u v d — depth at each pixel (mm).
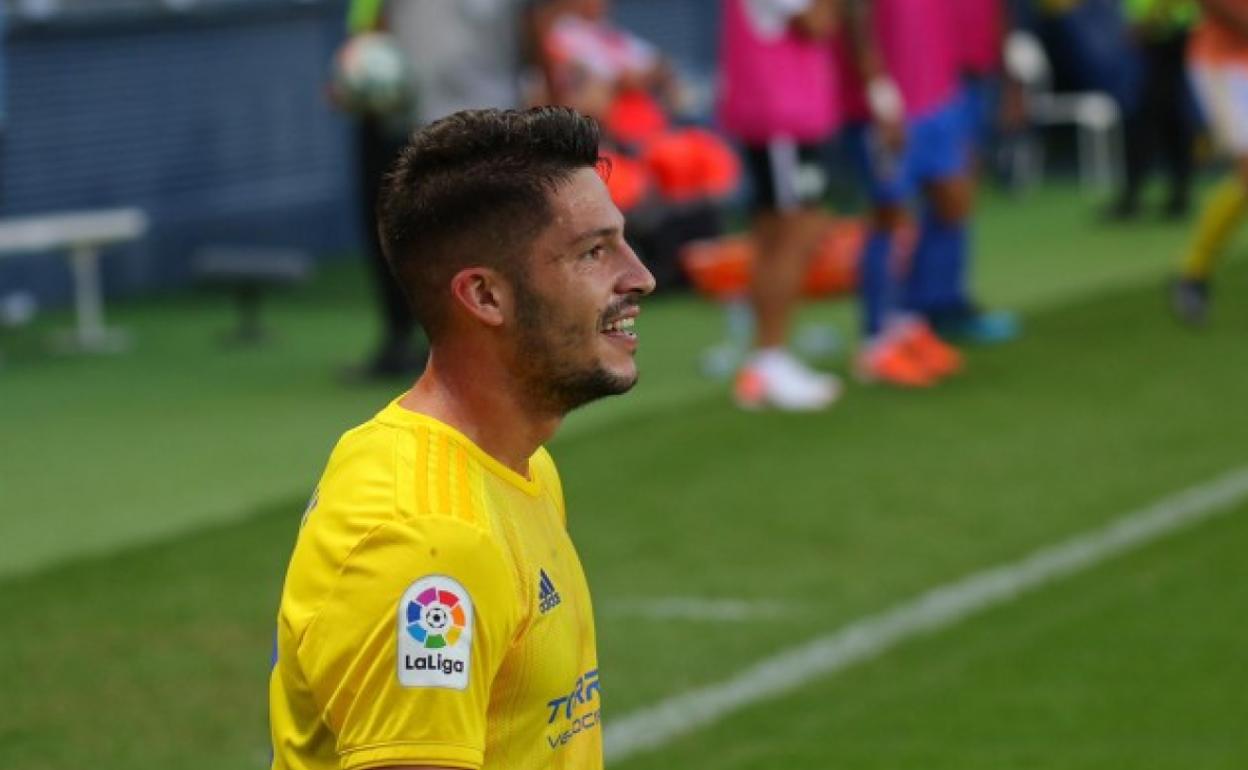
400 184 7309
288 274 34344
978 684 17188
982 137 51156
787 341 30844
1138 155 46406
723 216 40594
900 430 26531
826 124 27406
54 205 36781
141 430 28250
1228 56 31031
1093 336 32781
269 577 20578
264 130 41625
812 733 16125
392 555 6945
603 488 23875
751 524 22250
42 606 19688
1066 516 22375
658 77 40094
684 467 24781
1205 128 46750
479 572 7012
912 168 29781
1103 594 19562
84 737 16266
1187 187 46469
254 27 41188
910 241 32156
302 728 7293
